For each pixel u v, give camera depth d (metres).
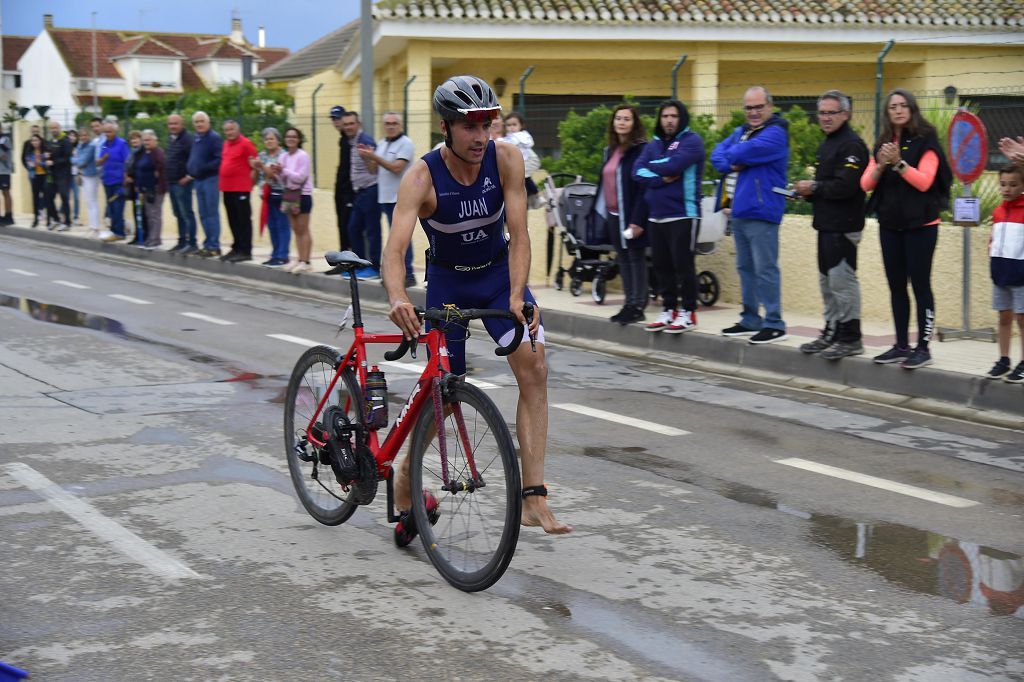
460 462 4.34
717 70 22.44
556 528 4.45
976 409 7.61
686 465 6.21
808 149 13.73
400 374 8.49
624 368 9.18
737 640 3.91
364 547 4.82
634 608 4.18
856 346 8.59
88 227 21.73
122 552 4.70
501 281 4.63
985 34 22.19
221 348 9.69
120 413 7.18
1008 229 7.39
